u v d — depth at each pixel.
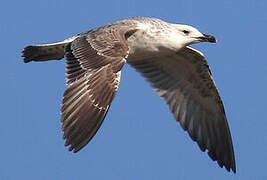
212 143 16.03
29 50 14.21
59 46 14.07
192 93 16.02
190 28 15.25
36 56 14.30
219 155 16.00
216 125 16.02
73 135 11.47
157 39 14.76
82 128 11.54
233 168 15.87
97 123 11.62
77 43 12.93
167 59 15.74
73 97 11.77
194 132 16.09
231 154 15.89
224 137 15.95
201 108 16.05
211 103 15.95
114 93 11.93
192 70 15.73
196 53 15.29
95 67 12.19
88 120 11.61
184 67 15.77
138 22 14.55
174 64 15.82
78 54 12.57
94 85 11.91
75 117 11.58
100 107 11.73
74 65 12.36
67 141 11.43
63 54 14.27
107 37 13.04
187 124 16.11
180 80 16.03
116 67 12.23
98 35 13.14
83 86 11.91
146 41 14.70
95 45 12.72
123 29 13.77
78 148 11.43
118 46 12.66
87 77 12.02
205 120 16.08
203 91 15.91
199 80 15.82
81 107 11.67
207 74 15.62
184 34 15.16
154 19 15.05
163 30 14.84
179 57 15.58
